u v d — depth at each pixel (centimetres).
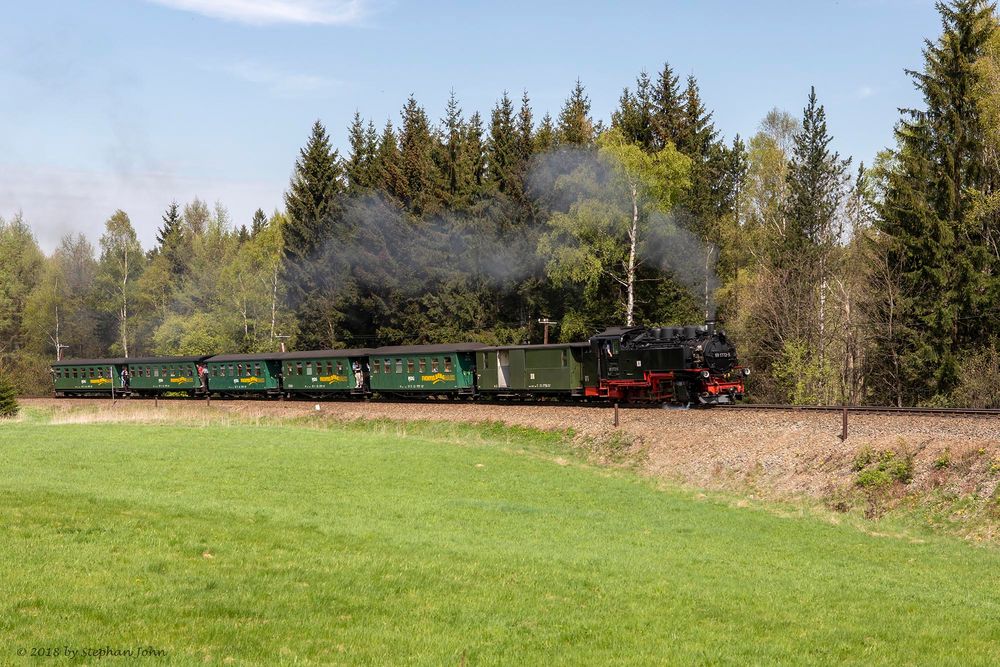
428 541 1684
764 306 4866
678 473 2894
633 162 4919
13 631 1027
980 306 3912
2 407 5144
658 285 5512
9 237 9831
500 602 1279
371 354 5097
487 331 6525
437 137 7569
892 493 2292
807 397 4409
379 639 1083
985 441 2250
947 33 4094
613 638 1145
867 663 1092
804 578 1578
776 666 1066
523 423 3869
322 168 7856
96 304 9375
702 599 1372
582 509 2303
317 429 3991
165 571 1334
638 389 3784
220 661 968
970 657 1129
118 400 6284
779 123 6638
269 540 1594
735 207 6969
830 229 5300
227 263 9331
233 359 5909
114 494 1992
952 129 4066
